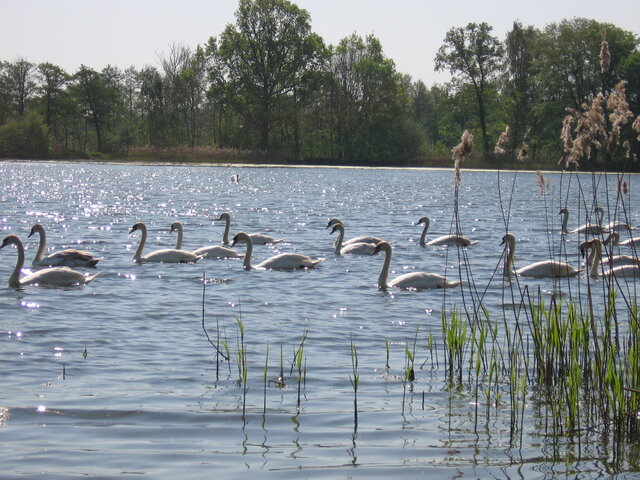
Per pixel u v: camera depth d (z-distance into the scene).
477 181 84.06
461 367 12.21
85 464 8.88
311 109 123.12
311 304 18.05
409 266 24.39
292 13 113.25
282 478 8.56
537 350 11.87
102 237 31.12
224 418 10.34
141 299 18.42
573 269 21.12
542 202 55.47
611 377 10.24
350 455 9.21
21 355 13.31
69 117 147.50
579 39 88.31
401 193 62.19
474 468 8.90
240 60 114.06
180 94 126.56
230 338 14.72
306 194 59.59
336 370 12.60
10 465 8.81
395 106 119.62
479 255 27.06
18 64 142.12
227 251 25.75
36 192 55.91
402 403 11.01
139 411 10.55
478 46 108.94
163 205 47.66
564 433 9.96
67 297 18.55
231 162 117.75
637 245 29.05
